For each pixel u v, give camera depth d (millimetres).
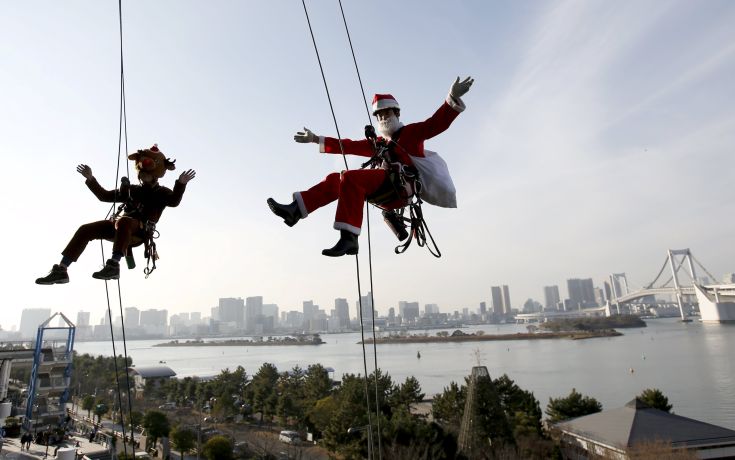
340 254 3305
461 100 4055
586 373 98250
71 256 4168
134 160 4703
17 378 82500
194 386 82812
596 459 30656
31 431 45562
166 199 4633
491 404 28797
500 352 165125
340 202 3445
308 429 56062
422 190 4195
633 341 180000
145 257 4613
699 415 56344
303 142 4785
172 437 46312
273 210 3572
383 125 4297
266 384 74125
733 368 92250
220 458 42844
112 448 37906
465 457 27812
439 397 47375
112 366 107438
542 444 34969
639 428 31828
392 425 32594
